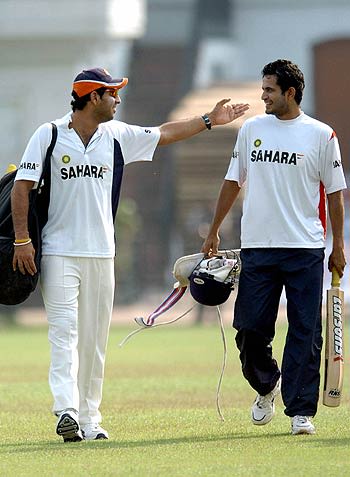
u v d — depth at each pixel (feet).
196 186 388.37
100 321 111.34
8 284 109.19
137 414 128.16
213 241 115.44
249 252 110.32
